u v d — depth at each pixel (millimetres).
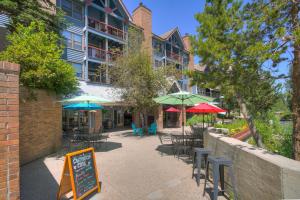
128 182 5457
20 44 8055
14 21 9797
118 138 14219
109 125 21234
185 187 5105
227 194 4629
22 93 7234
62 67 9180
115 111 22203
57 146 9648
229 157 4574
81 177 4426
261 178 3273
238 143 4617
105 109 20578
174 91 19641
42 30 9617
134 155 8664
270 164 3020
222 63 4113
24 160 7203
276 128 10711
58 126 9812
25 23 10016
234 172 4324
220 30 4340
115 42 21141
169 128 23531
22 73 7594
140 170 6516
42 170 6461
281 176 2738
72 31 17609
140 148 10297
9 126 2652
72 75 10570
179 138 9070
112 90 17984
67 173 4379
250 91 5402
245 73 4199
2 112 2590
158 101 8758
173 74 16375
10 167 2641
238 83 4438
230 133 8297
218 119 24969
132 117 23016
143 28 24016
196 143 9453
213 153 5680
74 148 9945
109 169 6625
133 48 16188
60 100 9953
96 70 19391
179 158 8102
